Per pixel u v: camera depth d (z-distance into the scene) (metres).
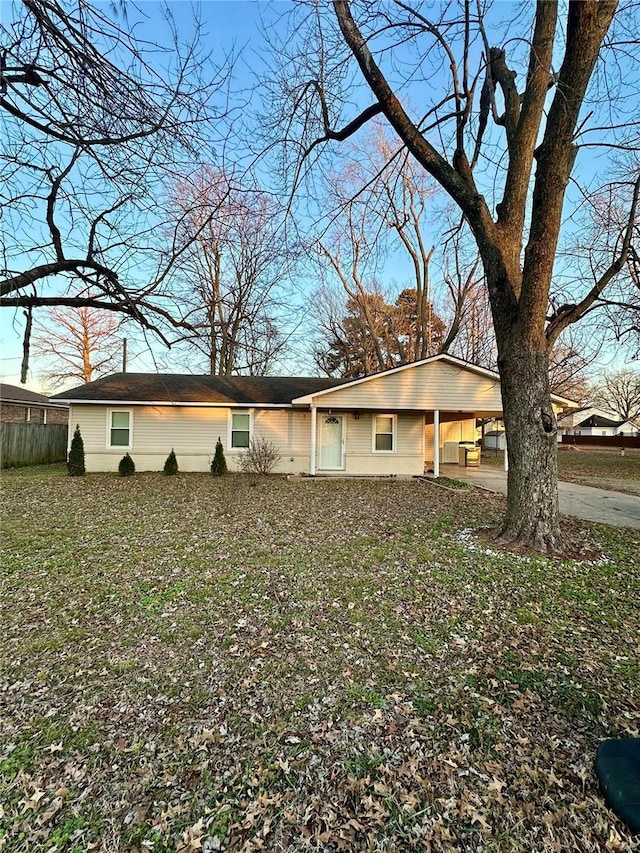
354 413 14.80
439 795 2.03
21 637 3.54
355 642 3.48
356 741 2.39
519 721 2.54
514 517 6.07
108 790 2.08
